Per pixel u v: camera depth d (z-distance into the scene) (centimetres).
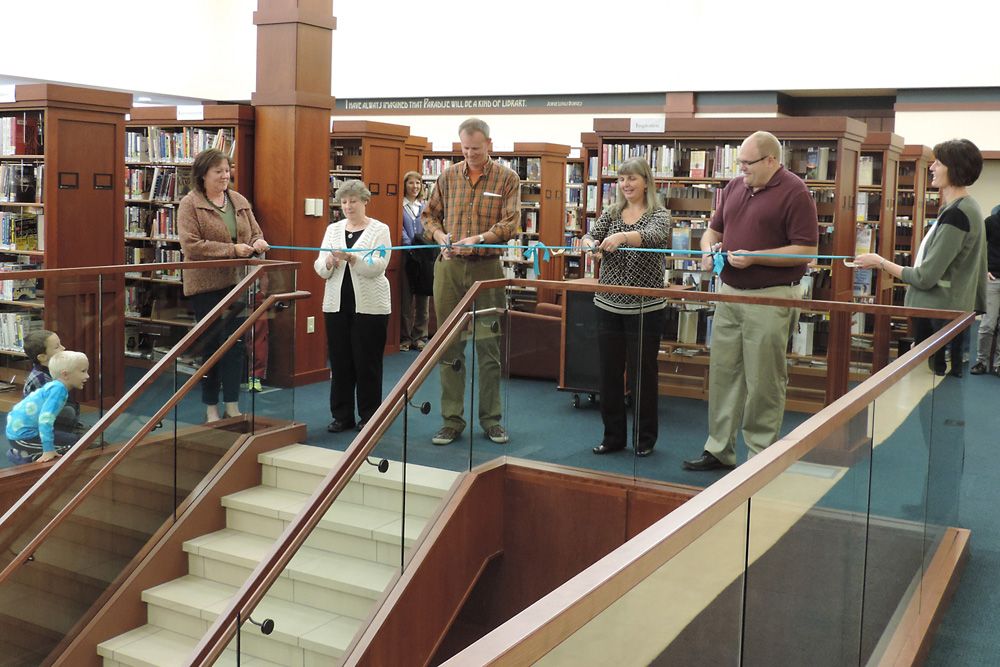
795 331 490
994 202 1451
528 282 542
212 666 380
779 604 223
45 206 729
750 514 201
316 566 431
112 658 528
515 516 550
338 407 657
